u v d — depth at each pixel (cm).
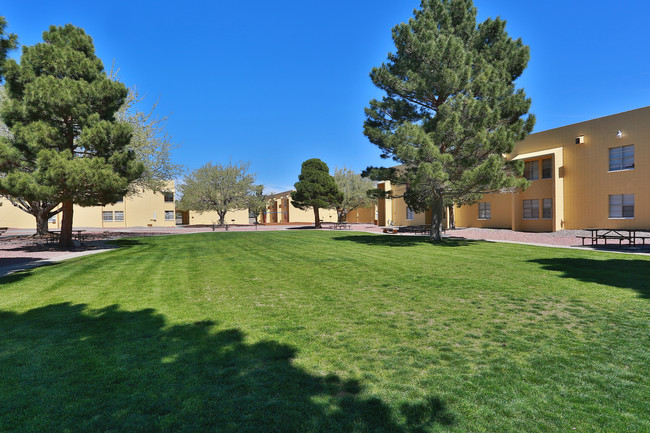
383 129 1869
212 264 1061
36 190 1344
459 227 2959
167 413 268
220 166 4712
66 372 339
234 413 267
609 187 2023
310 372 337
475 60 1655
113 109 1655
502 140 1402
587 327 460
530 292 652
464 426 251
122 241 2069
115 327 473
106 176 1427
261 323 487
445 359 365
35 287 748
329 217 5800
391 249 1423
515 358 366
